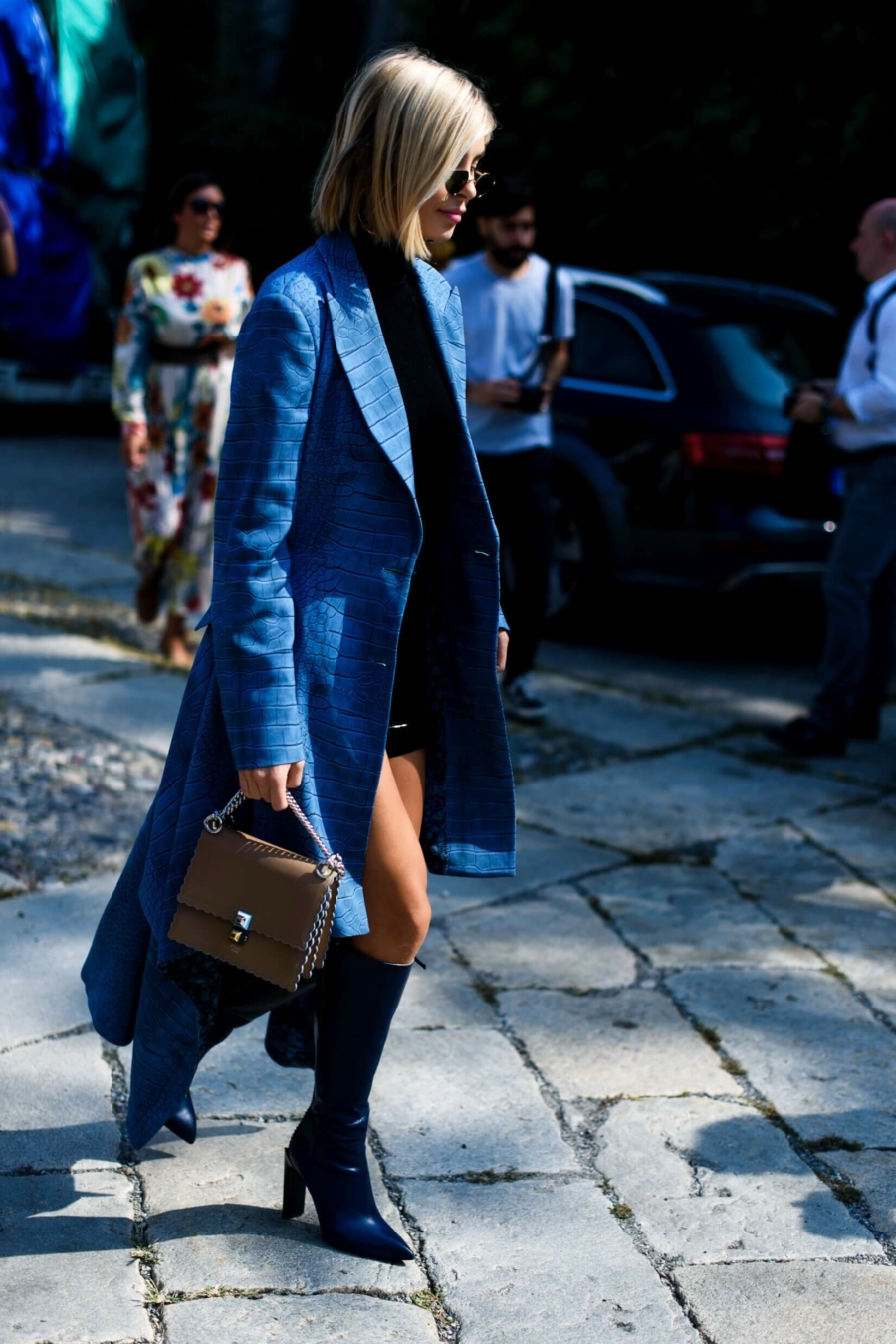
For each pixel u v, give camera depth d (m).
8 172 10.22
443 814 2.33
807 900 3.86
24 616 6.13
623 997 3.25
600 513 6.20
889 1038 3.12
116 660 5.57
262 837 2.09
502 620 2.30
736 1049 3.04
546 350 5.05
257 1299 2.17
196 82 13.66
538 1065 2.93
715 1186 2.55
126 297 5.28
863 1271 2.33
